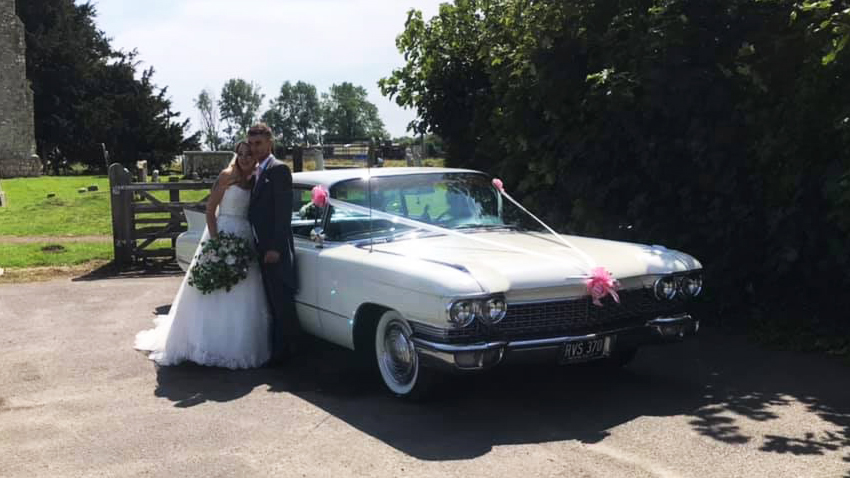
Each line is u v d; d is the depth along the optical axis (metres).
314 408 5.08
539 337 4.80
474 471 4.01
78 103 47.34
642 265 5.20
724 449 4.30
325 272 5.67
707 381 5.61
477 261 4.91
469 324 4.53
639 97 7.39
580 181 7.91
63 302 9.01
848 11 5.74
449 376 5.01
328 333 5.79
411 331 4.85
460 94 10.38
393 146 21.81
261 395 5.39
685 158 7.31
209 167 27.92
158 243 14.08
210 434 4.62
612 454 4.23
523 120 8.55
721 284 7.13
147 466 4.15
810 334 6.63
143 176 25.56
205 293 6.02
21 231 16.22
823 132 6.35
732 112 6.89
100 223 17.52
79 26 50.34
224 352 6.07
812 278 6.86
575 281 4.81
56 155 47.53
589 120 8.02
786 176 6.48
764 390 5.38
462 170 6.64
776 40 6.54
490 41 9.42
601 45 7.66
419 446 4.37
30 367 6.18
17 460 4.26
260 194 5.95
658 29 6.83
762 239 6.98
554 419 4.81
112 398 5.37
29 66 45.78
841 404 5.06
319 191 5.86
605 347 4.97
